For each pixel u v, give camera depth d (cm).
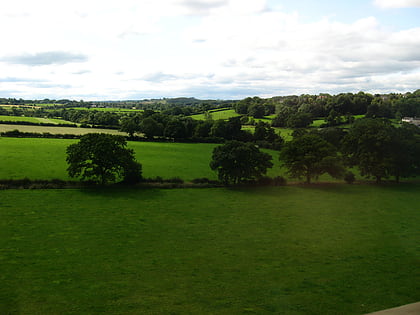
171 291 2386
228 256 3144
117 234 3625
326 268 2884
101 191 5325
